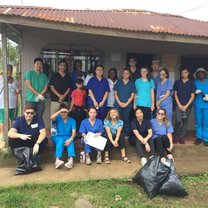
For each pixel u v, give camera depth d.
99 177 5.31
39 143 5.48
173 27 6.35
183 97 6.75
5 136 5.91
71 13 6.64
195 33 5.95
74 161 5.98
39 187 4.90
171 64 7.82
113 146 6.09
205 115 6.84
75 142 6.35
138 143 6.02
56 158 5.64
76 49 7.37
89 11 7.69
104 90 6.50
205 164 6.08
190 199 4.76
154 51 7.71
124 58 7.61
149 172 4.85
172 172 4.89
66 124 5.84
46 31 7.17
